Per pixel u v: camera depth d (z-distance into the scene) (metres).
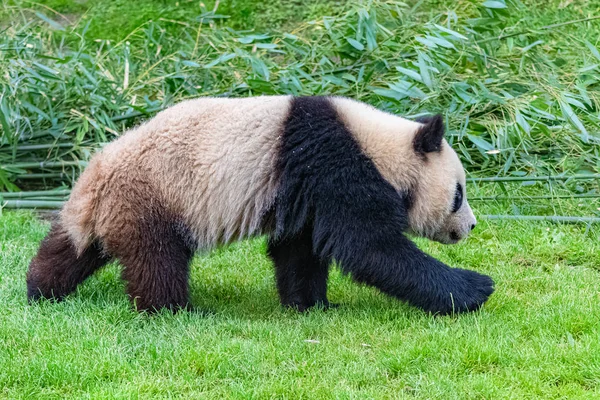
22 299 9.01
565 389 6.92
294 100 8.62
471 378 7.09
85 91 13.16
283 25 17.95
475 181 12.31
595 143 12.18
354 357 7.52
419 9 16.16
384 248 8.30
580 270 10.05
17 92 12.94
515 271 10.07
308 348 7.73
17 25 14.55
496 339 7.79
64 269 8.81
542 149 12.50
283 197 8.37
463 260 10.61
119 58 14.15
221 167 8.33
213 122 8.48
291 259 9.20
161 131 8.44
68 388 7.01
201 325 8.22
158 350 7.55
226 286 9.93
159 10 18.39
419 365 7.33
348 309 8.87
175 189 8.32
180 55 14.21
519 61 13.34
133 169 8.32
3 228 11.55
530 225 11.38
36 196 12.79
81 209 8.46
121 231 8.29
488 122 12.39
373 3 13.51
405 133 8.70
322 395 6.84
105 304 8.73
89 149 12.84
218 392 6.96
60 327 8.05
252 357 7.41
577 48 13.97
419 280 8.34
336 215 8.26
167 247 8.39
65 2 18.92
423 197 8.76
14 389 6.97
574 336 8.02
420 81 12.33
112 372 7.21
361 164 8.31
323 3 18.30
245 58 12.79
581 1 16.45
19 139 13.29
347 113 8.60
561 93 12.07
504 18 14.33
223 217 8.44
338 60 14.26
